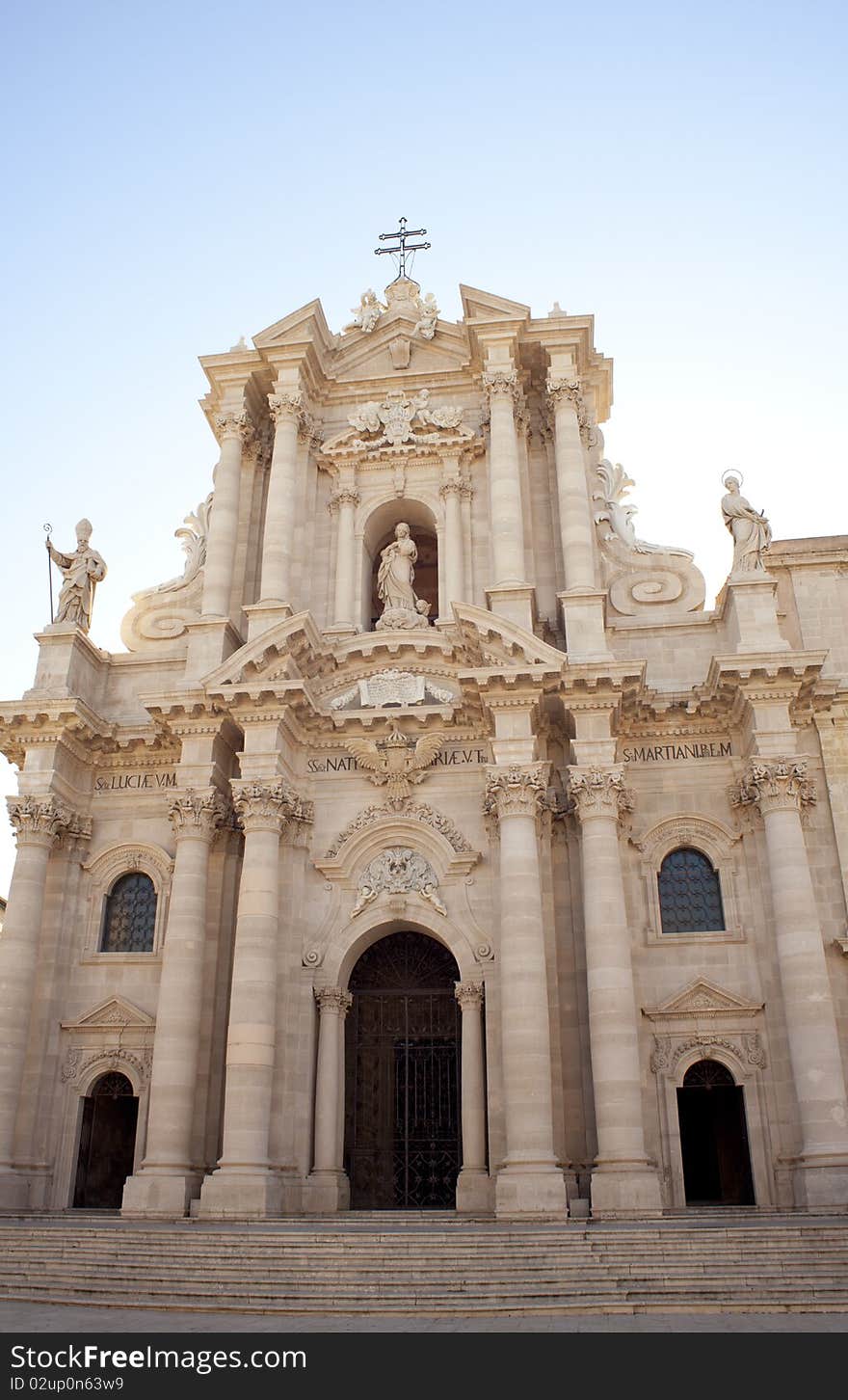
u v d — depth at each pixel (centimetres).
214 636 2694
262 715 2508
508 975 2239
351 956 2511
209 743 2550
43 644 2717
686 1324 1344
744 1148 2708
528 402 3077
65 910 2606
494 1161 2241
